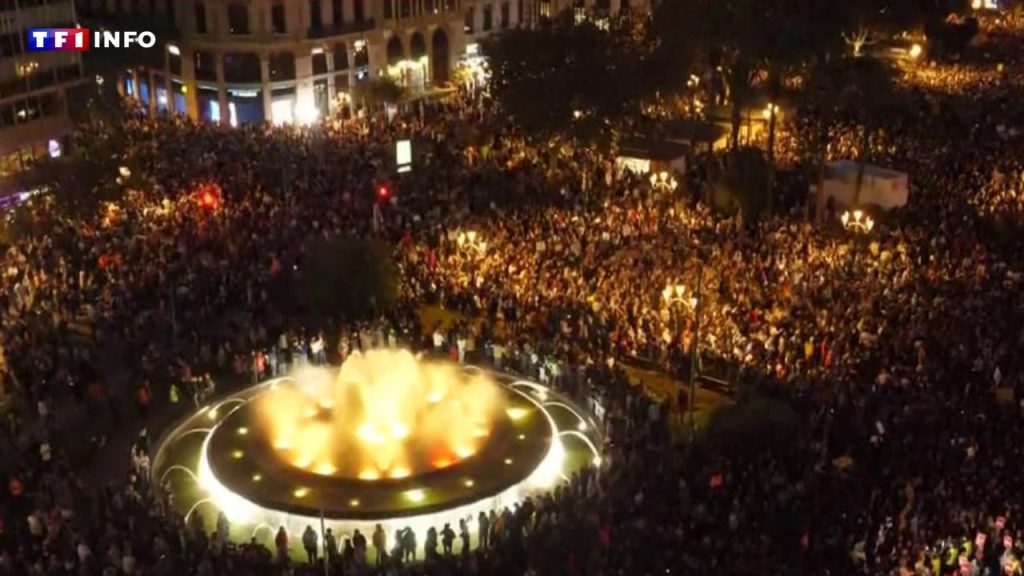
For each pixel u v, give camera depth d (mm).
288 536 29266
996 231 45938
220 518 28219
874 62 62125
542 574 25547
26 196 55656
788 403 31594
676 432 33062
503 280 42281
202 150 61625
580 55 57312
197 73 76188
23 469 30469
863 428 30812
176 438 34156
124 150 56469
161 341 38562
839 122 64062
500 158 59844
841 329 36656
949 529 25766
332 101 78750
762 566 25500
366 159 58906
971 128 63406
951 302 38594
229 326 39562
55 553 26062
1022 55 91250
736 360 35844
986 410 31500
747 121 60969
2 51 60062
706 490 28422
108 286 41656
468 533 27516
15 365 36156
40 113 62844
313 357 38062
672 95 62594
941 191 51844
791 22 52344
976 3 119500
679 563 25547
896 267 41844
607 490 28625
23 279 42656
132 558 25297
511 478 30891
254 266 43875
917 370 33875
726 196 51031
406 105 78062
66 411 34594
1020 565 24844
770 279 41156
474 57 87375
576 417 35125
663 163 56562
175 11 75875
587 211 50531
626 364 37656
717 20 54656
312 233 46594
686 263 42781
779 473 28469
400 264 44031
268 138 64812
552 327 38562
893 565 25047
